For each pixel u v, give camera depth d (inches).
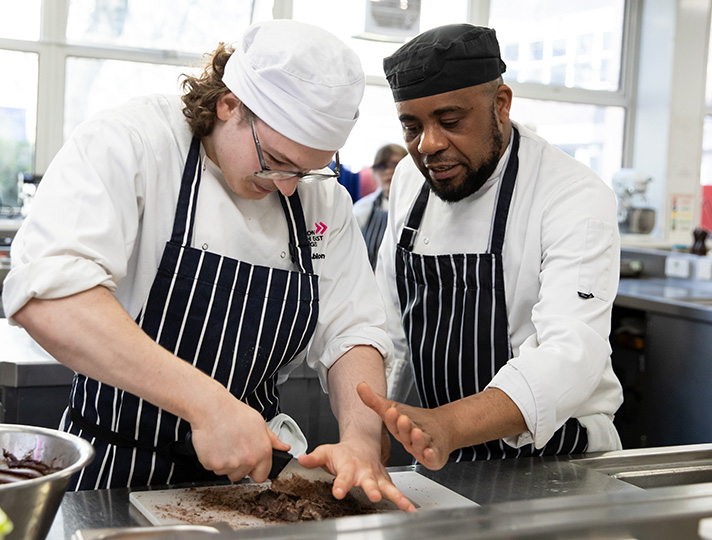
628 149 217.5
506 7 197.6
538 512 29.9
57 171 43.9
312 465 44.7
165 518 38.6
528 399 49.0
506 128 60.9
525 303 60.2
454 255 62.2
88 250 41.6
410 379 69.5
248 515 39.9
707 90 212.7
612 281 55.7
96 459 48.4
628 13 212.4
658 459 53.9
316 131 44.3
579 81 210.5
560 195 58.4
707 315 116.3
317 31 45.6
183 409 40.4
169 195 47.9
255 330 49.4
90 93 165.9
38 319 40.2
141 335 40.9
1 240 148.9
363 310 55.1
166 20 167.9
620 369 136.6
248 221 50.4
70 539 36.2
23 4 158.7
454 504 42.7
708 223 216.5
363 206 163.8
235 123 46.1
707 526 29.9
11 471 36.3
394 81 56.7
